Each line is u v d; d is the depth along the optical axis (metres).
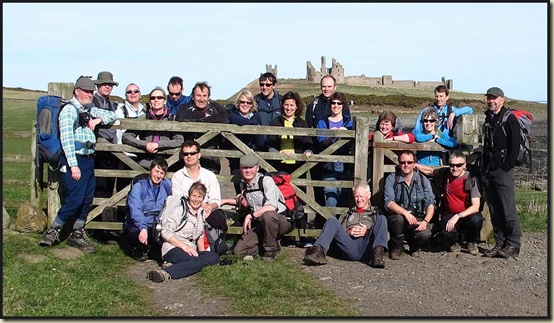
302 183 9.58
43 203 10.24
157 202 8.72
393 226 8.84
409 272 8.24
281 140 9.81
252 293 7.19
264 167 9.45
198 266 8.03
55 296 6.89
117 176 9.34
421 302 6.94
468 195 9.11
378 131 9.79
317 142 9.89
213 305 6.82
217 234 8.78
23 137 9.87
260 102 10.12
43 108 8.53
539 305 6.82
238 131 9.39
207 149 9.39
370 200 9.80
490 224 9.94
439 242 9.58
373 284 7.68
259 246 9.06
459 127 9.87
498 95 8.80
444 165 9.89
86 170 8.73
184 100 10.48
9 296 6.69
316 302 6.93
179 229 8.20
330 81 9.84
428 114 9.86
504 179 8.87
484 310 6.65
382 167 9.75
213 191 8.86
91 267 8.09
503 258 8.96
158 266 8.52
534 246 9.71
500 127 8.80
